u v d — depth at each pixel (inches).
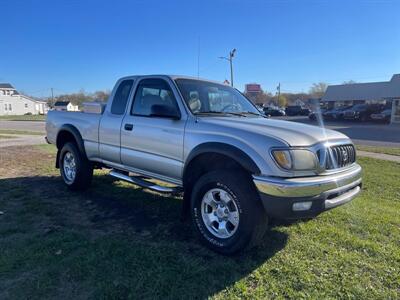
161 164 160.2
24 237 145.9
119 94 191.9
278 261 127.6
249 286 110.7
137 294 105.1
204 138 139.6
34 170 295.3
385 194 233.3
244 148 125.9
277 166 119.1
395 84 1376.7
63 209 184.9
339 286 111.4
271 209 119.1
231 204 132.3
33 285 109.1
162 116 155.6
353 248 139.7
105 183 243.3
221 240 132.6
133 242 141.9
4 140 580.7
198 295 105.3
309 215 121.3
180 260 126.9
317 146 127.3
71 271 117.6
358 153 456.8
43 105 3319.4
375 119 1282.0
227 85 193.6
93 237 146.9
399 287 111.8
